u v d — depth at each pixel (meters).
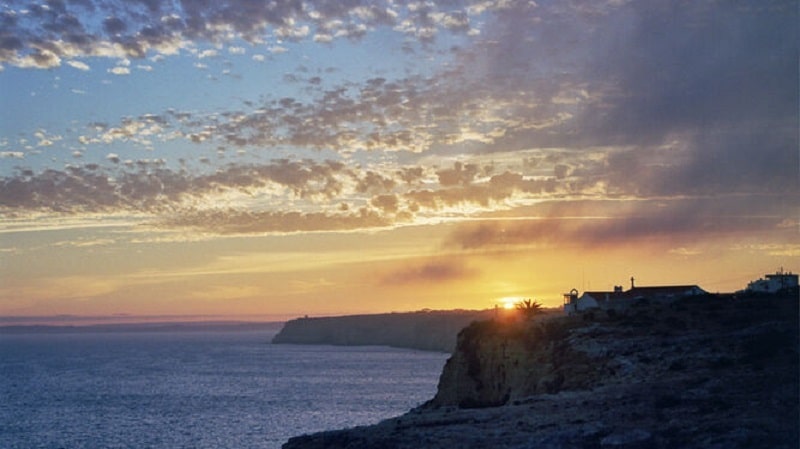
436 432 36.94
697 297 79.25
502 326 71.50
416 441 35.19
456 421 40.34
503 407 45.59
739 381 41.41
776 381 40.25
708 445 29.19
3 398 162.25
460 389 70.94
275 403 142.88
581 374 54.50
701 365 48.03
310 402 143.12
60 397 163.12
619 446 30.12
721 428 31.27
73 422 122.00
